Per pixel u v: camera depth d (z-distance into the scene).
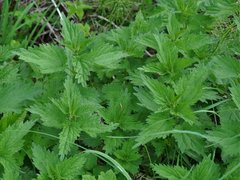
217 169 0.38
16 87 0.42
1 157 0.37
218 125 0.43
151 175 0.42
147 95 0.42
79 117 0.40
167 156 0.43
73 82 0.43
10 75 0.43
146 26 0.50
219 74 0.43
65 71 0.42
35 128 0.41
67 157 0.40
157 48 0.45
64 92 0.40
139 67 0.46
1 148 0.37
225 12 0.49
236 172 0.38
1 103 0.41
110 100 0.43
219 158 0.42
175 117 0.41
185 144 0.40
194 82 0.41
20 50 0.43
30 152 0.40
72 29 0.44
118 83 0.46
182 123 0.41
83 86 0.41
